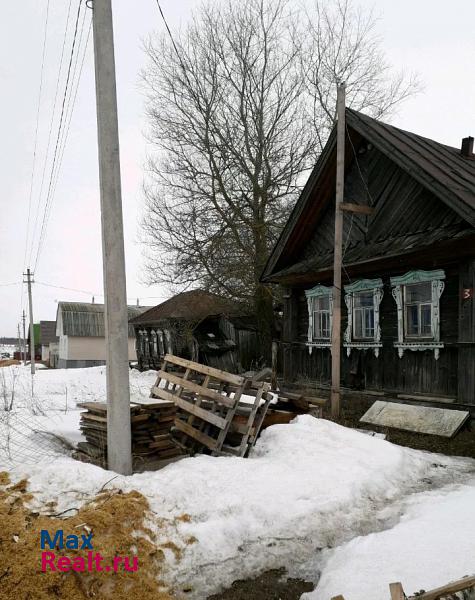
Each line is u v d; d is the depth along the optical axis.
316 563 4.12
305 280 12.98
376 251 9.88
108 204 5.56
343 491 5.17
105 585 3.39
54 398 13.42
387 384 10.44
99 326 45.09
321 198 12.49
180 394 7.49
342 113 9.88
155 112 20.73
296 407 8.34
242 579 3.87
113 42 5.71
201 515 4.41
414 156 9.59
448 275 9.12
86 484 4.66
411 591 3.32
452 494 5.33
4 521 3.79
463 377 8.53
